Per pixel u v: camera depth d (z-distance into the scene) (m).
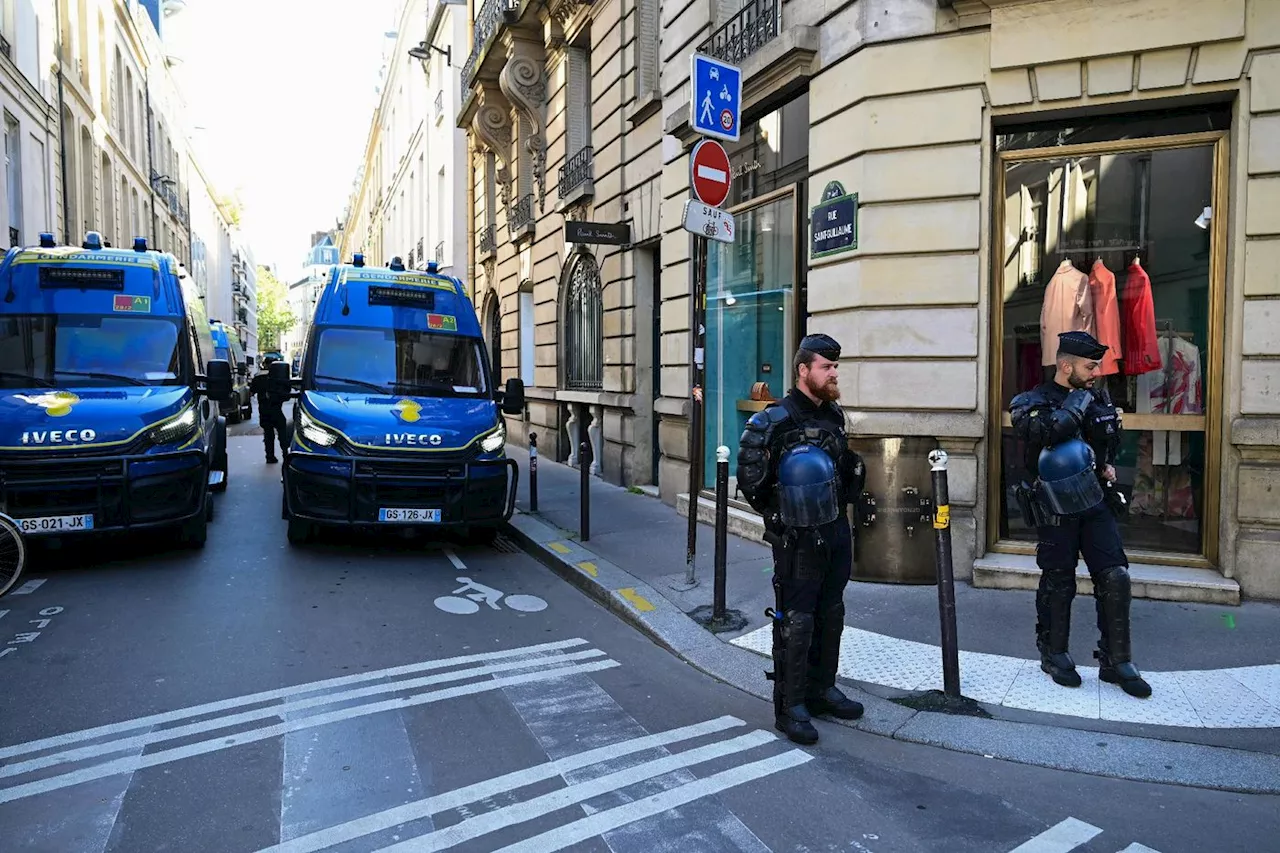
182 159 44.47
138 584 6.58
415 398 8.37
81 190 23.12
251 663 4.88
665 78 9.88
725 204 9.09
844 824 3.14
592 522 9.05
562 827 3.10
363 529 8.92
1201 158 5.90
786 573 3.91
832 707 4.09
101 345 7.80
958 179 6.14
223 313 63.41
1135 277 6.13
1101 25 5.75
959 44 6.10
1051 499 4.29
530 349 18.27
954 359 6.20
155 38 34.66
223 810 3.21
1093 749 3.70
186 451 7.34
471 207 22.58
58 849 2.93
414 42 31.38
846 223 6.55
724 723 4.11
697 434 6.36
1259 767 3.51
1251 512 5.58
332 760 3.64
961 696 4.23
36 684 4.50
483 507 7.82
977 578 6.11
